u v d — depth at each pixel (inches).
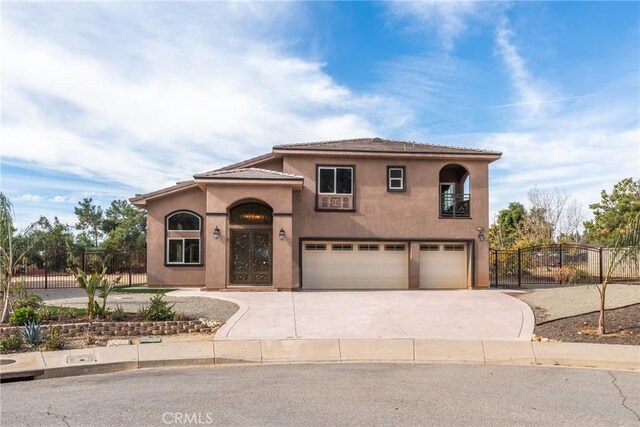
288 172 867.4
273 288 795.4
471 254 880.9
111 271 1019.9
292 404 277.9
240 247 820.0
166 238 875.4
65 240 1475.1
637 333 470.0
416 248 878.4
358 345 437.4
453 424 245.1
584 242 1489.9
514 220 1764.3
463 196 904.3
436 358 402.9
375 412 263.7
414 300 689.6
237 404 277.7
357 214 872.3
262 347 429.7
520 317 557.9
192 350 417.7
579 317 539.8
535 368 374.6
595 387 318.0
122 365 378.3
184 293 761.0
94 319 523.5
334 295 743.1
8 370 353.1
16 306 560.7
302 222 863.1
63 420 252.1
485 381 332.8
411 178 885.8
